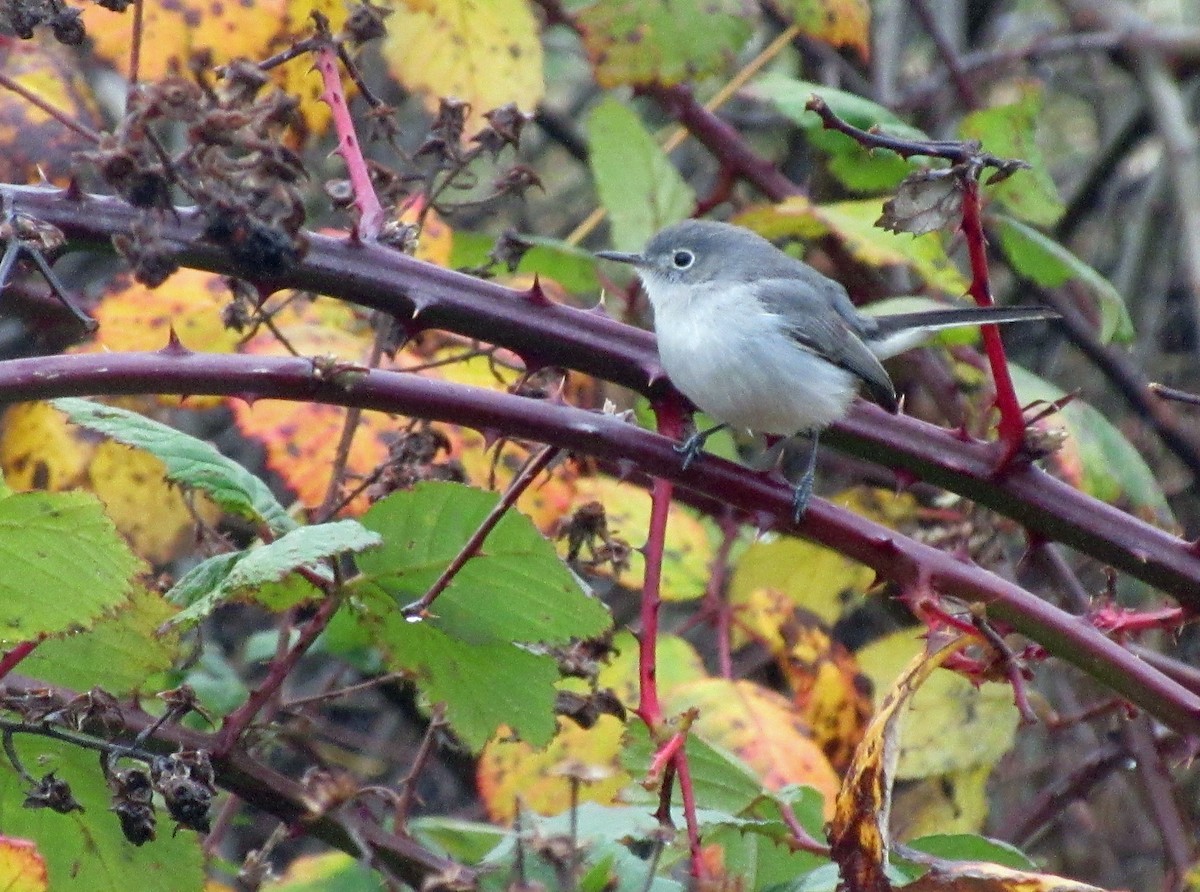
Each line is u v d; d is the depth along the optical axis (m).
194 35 7.50
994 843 5.93
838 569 9.41
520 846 4.98
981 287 5.39
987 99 14.12
